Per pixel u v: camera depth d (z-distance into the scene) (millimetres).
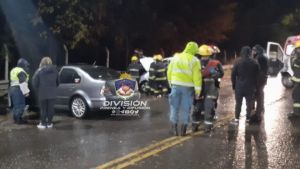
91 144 8812
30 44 21172
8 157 7848
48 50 21719
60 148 8484
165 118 11992
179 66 9516
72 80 12367
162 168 7074
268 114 12508
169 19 32906
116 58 26297
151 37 29750
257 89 11391
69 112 13141
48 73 10688
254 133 9836
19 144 8891
